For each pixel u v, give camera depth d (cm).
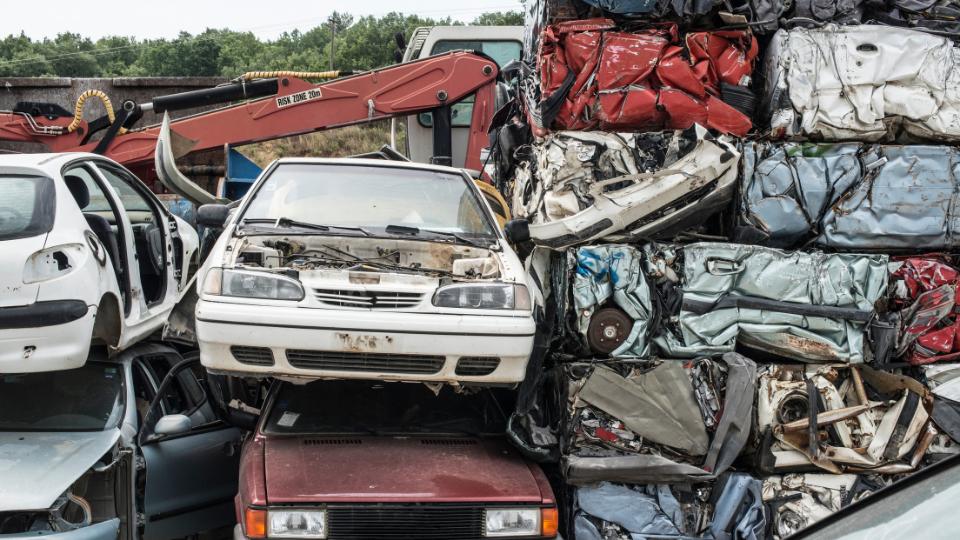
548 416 582
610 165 609
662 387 570
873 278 601
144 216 780
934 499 252
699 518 566
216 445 598
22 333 518
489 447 549
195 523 574
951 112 624
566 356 592
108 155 970
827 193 616
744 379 571
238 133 960
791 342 594
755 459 583
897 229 616
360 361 512
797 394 584
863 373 612
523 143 739
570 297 587
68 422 541
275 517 463
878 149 621
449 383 539
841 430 587
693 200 604
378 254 582
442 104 959
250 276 513
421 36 1323
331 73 962
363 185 621
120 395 560
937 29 648
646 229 600
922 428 585
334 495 469
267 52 7400
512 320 520
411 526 473
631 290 585
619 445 565
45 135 968
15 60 6788
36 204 547
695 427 567
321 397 574
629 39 618
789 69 620
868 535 251
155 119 1645
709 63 628
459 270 565
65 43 7888
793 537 270
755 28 641
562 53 629
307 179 620
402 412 571
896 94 619
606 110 617
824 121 618
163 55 6869
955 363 610
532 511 486
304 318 500
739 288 594
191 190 738
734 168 608
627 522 558
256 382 644
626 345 586
